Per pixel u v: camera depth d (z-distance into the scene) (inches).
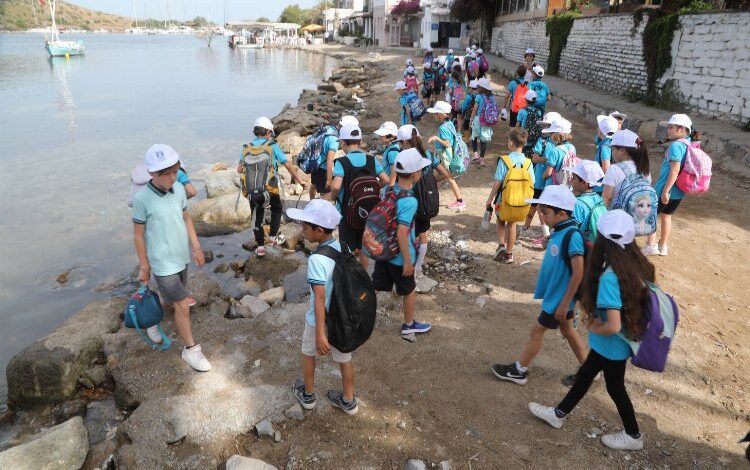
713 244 297.9
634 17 686.5
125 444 161.5
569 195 156.9
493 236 312.3
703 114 543.2
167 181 173.0
